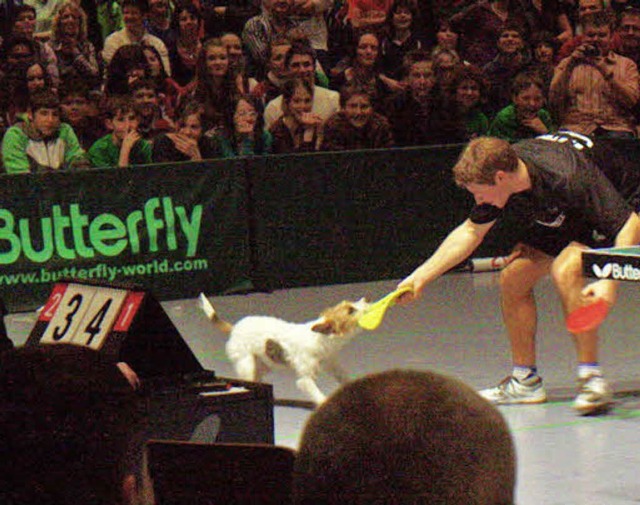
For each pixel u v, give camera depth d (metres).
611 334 15.05
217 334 16.02
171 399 7.93
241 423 8.20
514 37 23.20
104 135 20.11
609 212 10.39
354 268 20.42
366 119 21.23
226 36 20.95
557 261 10.55
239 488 5.38
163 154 19.98
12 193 18.22
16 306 18.31
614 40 23.97
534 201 10.61
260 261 19.81
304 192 20.00
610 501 8.28
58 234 18.52
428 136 22.12
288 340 10.94
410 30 23.20
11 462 2.76
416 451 2.39
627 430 10.27
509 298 11.36
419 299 18.27
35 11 20.66
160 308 8.45
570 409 11.13
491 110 23.09
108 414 2.80
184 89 21.11
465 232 10.83
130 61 20.38
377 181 20.45
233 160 19.55
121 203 18.89
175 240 19.25
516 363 11.49
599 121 23.06
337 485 2.40
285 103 21.19
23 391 2.79
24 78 19.69
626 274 7.68
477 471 2.39
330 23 23.00
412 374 2.55
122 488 2.81
